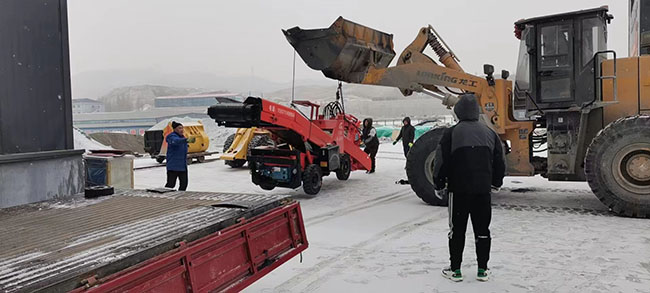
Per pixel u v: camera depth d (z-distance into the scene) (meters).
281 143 8.85
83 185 6.07
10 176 4.98
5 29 5.04
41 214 3.06
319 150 8.35
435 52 8.06
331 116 9.67
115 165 7.21
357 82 7.39
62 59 5.77
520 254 4.48
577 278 3.81
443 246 4.82
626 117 6.05
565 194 7.84
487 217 3.76
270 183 8.12
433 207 6.90
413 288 3.68
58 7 5.71
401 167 12.41
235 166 12.69
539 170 7.03
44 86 5.52
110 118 71.31
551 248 4.65
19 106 5.21
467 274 3.97
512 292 3.56
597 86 6.08
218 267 2.55
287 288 3.71
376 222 5.99
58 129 5.72
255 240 2.91
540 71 6.64
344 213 6.61
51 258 2.08
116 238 2.39
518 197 7.62
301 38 7.10
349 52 7.09
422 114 59.91
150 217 2.88
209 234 2.56
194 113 70.38
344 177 9.76
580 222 5.71
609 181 5.95
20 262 2.03
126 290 1.99
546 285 3.68
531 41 6.68
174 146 7.34
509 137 7.14
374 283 3.80
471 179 3.70
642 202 5.79
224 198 3.50
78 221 2.82
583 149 6.64
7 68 5.06
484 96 7.09
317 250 4.74
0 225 2.75
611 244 4.72
